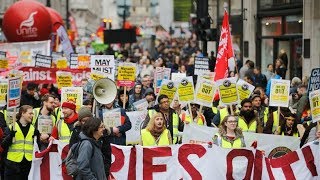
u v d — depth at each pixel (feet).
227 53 64.08
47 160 43.88
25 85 71.56
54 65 87.86
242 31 122.52
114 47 192.34
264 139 48.06
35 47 89.76
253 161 43.88
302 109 55.11
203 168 43.91
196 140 48.11
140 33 281.33
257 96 53.72
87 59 77.71
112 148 44.32
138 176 44.34
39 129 46.91
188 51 181.98
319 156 44.65
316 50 100.42
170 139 45.37
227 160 43.65
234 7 126.62
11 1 165.17
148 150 44.29
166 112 48.96
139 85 66.08
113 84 48.11
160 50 185.57
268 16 114.62
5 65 73.20
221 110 52.54
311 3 100.37
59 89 64.08
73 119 45.75
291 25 109.60
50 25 104.63
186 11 280.92
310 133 47.50
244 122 49.88
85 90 61.46
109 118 47.29
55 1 227.40
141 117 55.98
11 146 45.09
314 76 54.75
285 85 51.31
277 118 51.44
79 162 35.53
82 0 323.57
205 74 63.67
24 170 45.55
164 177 44.34
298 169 44.78
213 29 90.17
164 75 66.54
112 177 43.60
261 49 117.50
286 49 111.45
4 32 105.70
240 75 85.97
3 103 50.60
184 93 53.11
